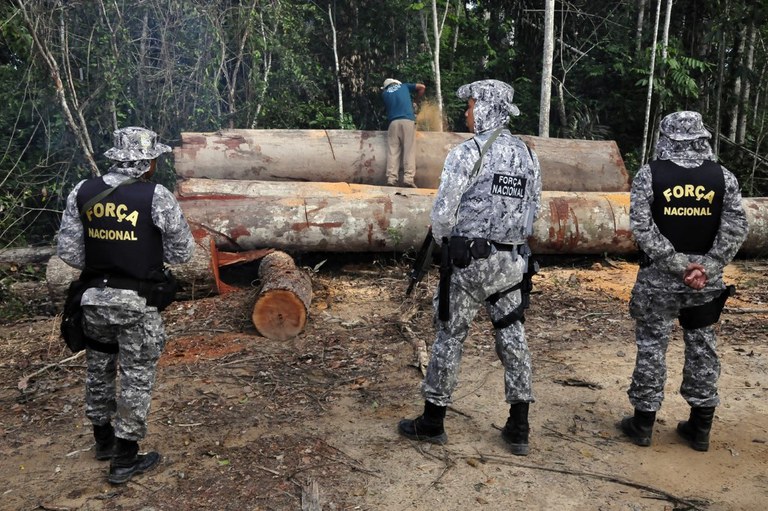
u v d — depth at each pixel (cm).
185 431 363
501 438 349
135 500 295
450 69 1426
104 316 294
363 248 731
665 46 1252
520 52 1504
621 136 1462
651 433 341
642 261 332
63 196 955
